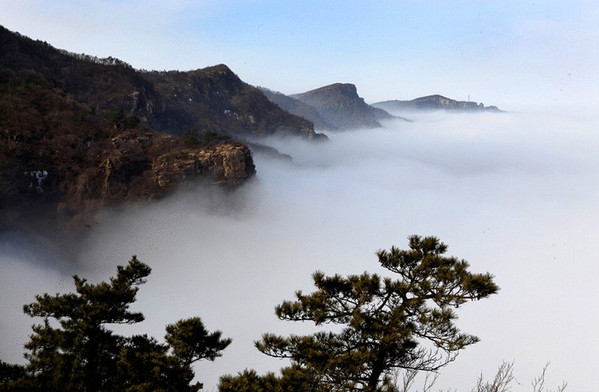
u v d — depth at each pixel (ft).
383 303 43.68
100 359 57.00
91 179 501.56
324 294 44.04
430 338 40.78
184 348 56.08
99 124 575.38
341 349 43.14
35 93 571.69
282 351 44.06
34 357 56.65
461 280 39.88
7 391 50.03
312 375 41.27
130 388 53.78
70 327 58.65
